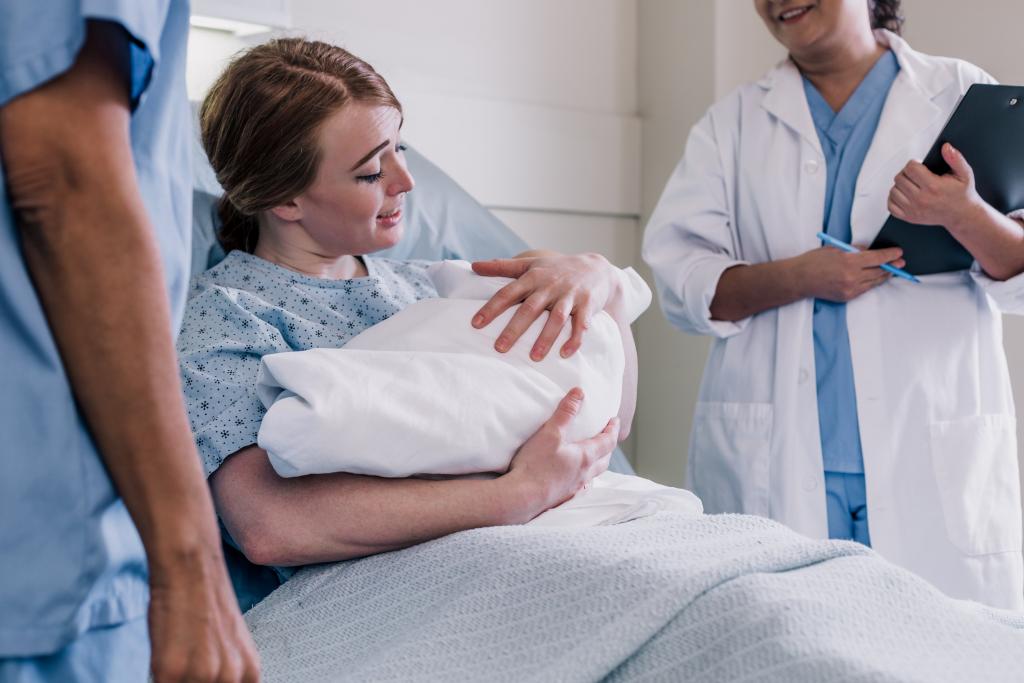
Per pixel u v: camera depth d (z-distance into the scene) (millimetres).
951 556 1549
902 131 1635
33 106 545
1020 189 1563
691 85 2359
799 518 1596
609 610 842
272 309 1174
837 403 1613
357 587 987
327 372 970
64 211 554
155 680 590
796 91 1730
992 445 1603
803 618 777
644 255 1837
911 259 1605
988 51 2102
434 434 990
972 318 1621
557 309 1137
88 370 569
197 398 1070
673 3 2395
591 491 1135
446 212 1653
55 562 579
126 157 574
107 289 561
